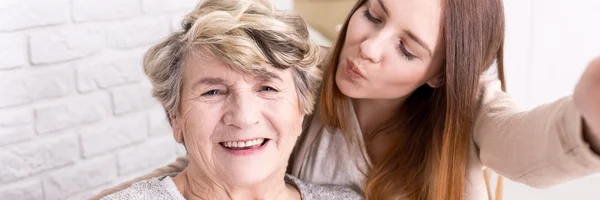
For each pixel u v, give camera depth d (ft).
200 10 3.77
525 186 6.85
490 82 4.38
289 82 3.84
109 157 6.09
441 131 4.39
